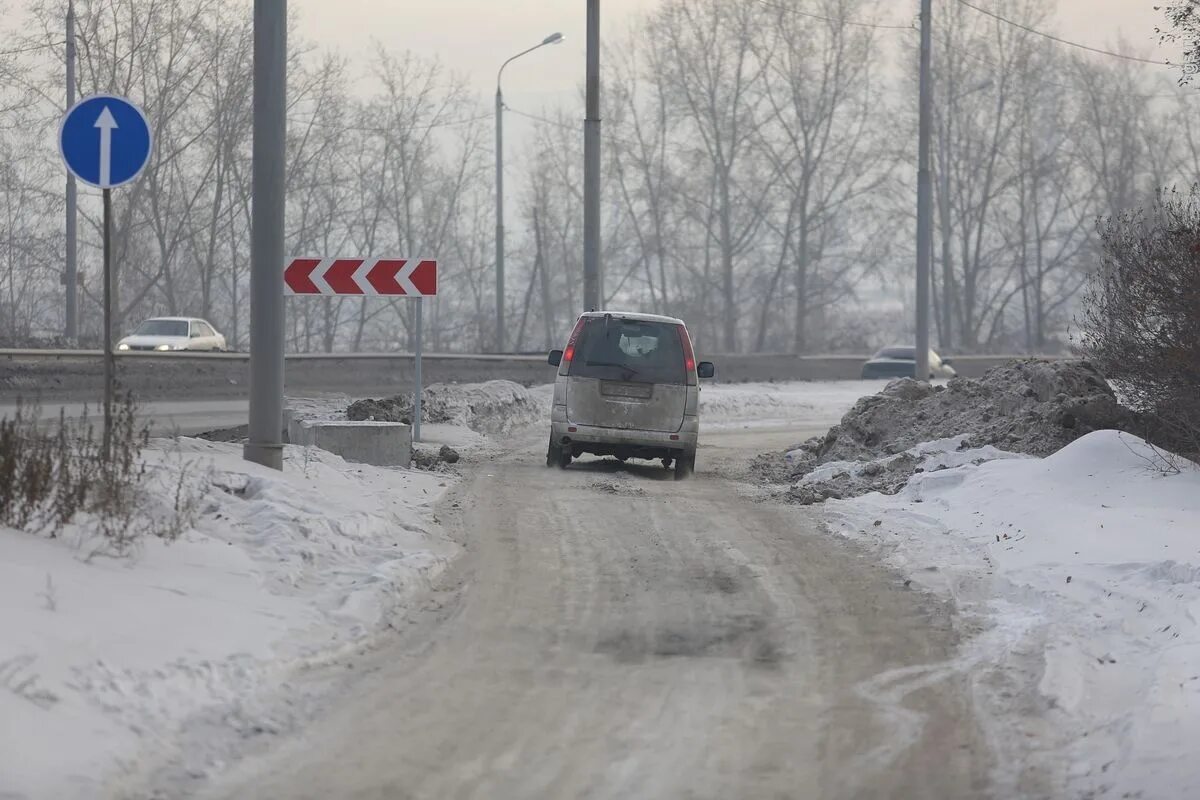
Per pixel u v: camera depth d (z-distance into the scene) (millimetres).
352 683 14453
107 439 20094
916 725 13477
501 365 75625
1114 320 29594
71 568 16000
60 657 12867
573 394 35750
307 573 18953
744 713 13836
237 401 60781
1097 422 31109
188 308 146000
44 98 114062
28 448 18422
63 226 122875
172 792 10984
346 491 25406
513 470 34875
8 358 57750
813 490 31344
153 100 118875
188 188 130750
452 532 24047
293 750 12203
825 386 88562
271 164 25781
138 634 14141
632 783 11617
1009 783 11812
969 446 32312
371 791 11227
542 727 13180
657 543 23906
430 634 16812
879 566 22016
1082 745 12781
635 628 17547
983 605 19047
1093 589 18844
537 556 22266
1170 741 12312
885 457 35125
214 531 19984
